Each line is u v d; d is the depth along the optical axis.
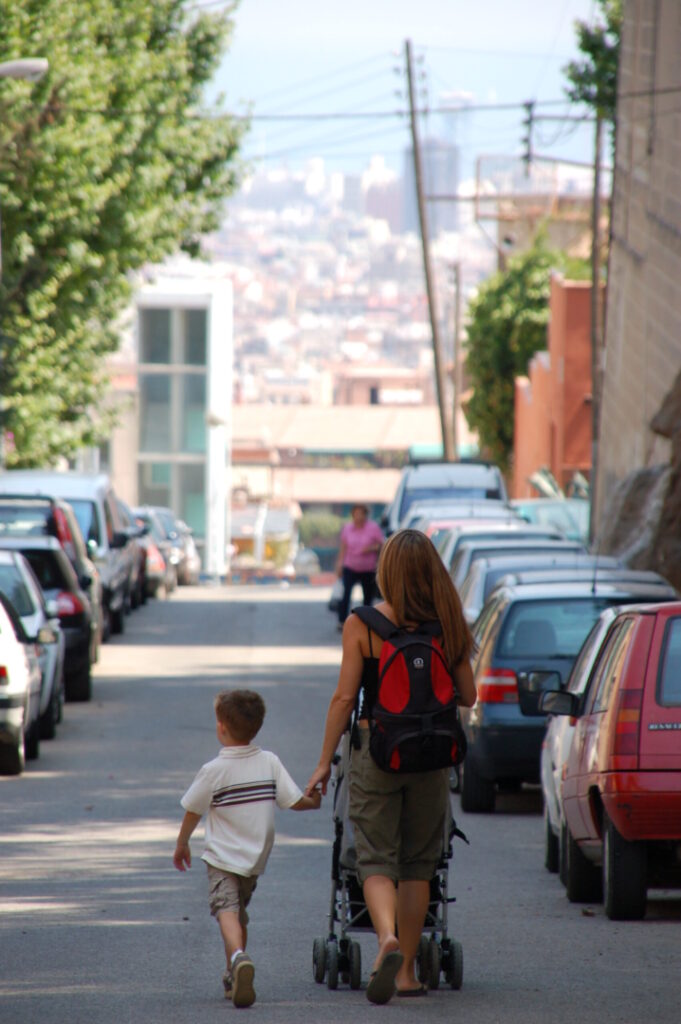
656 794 32.69
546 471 169.62
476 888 38.88
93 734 66.25
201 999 26.53
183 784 54.53
